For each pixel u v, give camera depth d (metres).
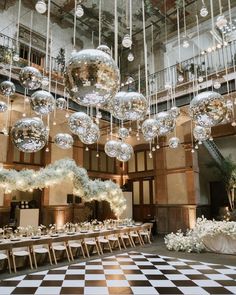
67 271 6.54
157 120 5.05
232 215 13.02
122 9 12.35
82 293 4.94
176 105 10.66
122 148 5.71
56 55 13.06
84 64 2.17
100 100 2.34
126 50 15.30
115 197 10.64
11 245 6.41
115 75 2.28
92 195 9.86
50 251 7.55
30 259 6.79
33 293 4.94
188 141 13.37
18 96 9.14
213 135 13.06
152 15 12.84
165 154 14.36
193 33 13.31
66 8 12.73
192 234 9.54
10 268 6.40
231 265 7.08
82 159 14.09
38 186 8.78
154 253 8.78
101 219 14.98
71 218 13.10
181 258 7.99
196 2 11.89
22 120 3.52
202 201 16.03
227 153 16.34
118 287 5.29
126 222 11.27
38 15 12.66
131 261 7.63
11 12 11.69
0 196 10.92
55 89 9.80
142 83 13.87
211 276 6.04
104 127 12.53
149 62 14.33
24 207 12.24
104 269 6.73
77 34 14.20
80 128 4.49
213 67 11.58
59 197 12.88
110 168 16.06
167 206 13.78
